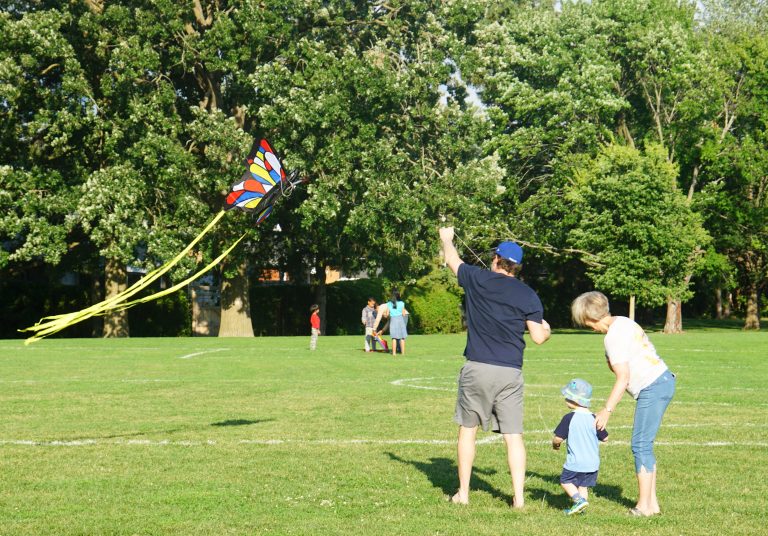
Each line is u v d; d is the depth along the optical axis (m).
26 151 41.12
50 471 9.15
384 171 41.12
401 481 8.76
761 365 23.92
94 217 37.91
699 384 18.67
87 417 13.22
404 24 43.75
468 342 7.96
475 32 43.81
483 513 7.48
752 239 54.19
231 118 39.12
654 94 53.75
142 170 39.53
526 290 7.88
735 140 53.66
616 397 7.54
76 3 40.91
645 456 7.59
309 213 39.91
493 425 7.91
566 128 50.16
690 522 7.19
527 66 49.78
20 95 38.81
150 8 40.72
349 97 41.00
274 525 7.02
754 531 6.90
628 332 7.68
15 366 22.81
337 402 15.16
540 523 7.12
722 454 10.23
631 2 51.75
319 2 42.22
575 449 7.57
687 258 49.69
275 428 12.14
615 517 7.36
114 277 44.31
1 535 6.72
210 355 27.30
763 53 53.66
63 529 6.90
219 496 8.05
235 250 42.09
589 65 48.66
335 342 35.34
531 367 22.72
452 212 42.84
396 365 23.56
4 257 38.50
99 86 41.66
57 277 45.91
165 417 13.24
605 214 47.72
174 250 38.75
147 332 50.38
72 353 28.00
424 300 56.97
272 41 41.75
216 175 39.91
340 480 8.79
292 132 40.00
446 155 43.09
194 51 40.81
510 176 51.66
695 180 54.22
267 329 55.41
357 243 47.25
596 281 48.69
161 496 8.04
